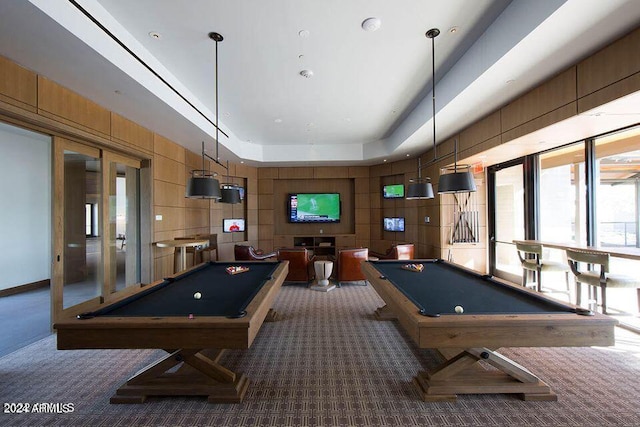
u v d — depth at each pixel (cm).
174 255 625
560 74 324
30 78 312
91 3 264
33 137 571
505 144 433
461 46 347
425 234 734
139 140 505
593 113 299
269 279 302
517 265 579
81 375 261
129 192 534
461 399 222
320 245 906
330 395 230
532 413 206
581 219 432
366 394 231
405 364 279
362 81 435
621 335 340
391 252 586
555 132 369
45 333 352
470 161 579
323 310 446
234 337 183
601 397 224
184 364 266
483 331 187
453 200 657
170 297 250
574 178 446
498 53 294
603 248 381
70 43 262
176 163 634
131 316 198
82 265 454
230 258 862
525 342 186
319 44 337
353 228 938
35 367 275
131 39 320
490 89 366
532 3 246
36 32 246
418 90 470
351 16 289
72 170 449
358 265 582
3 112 292
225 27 305
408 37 326
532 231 520
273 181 934
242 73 407
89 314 195
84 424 198
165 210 591
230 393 223
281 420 202
